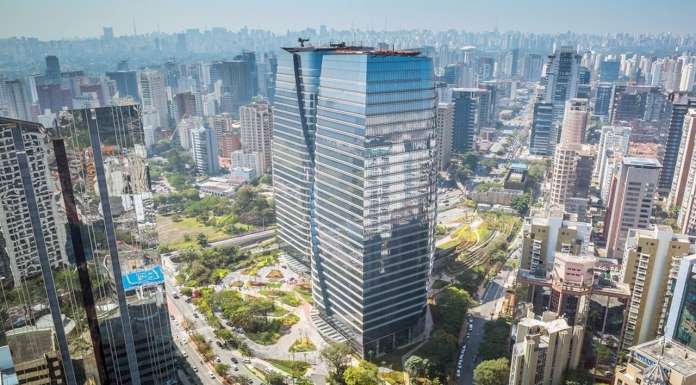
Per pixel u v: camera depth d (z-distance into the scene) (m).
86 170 196.62
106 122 196.88
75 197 196.62
